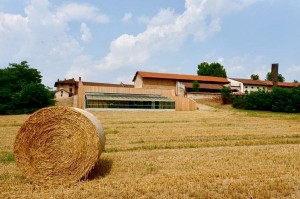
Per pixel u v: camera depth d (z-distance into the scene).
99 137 10.27
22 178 10.02
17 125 29.11
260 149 15.07
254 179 9.44
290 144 17.23
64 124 10.12
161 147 16.36
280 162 12.00
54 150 9.99
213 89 82.75
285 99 56.22
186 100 60.12
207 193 8.12
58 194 8.27
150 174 10.31
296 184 8.98
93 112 49.28
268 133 22.42
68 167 9.91
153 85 81.25
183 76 85.38
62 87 98.88
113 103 55.03
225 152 14.30
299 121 33.25
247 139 19.33
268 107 58.28
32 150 9.98
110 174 10.35
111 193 8.18
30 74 66.81
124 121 33.03
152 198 7.88
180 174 10.14
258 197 7.94
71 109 10.20
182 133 22.62
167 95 67.38
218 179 9.48
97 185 9.05
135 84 88.12
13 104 57.47
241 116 40.47
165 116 40.41
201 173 10.18
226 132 23.20
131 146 16.47
